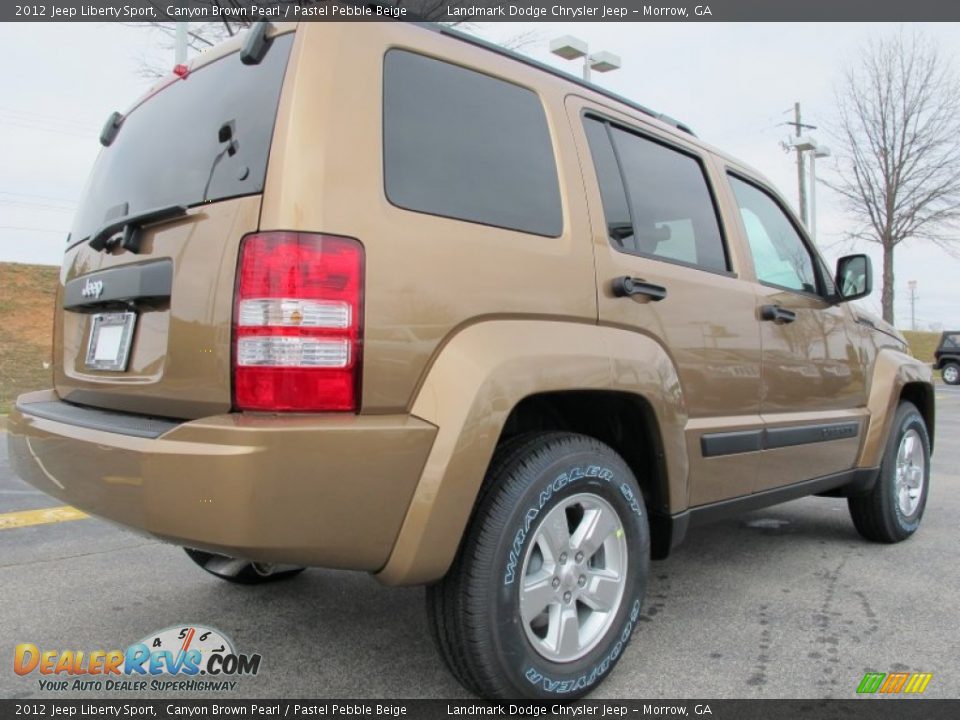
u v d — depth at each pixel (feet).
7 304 59.00
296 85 6.57
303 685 8.34
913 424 14.64
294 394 6.12
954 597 11.27
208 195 6.93
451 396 6.71
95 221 8.96
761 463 10.75
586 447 7.98
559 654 7.63
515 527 7.13
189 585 11.53
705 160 11.12
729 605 10.91
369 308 6.40
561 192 8.36
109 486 6.59
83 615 10.28
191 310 6.68
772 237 12.39
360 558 6.40
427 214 6.98
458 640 7.03
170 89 8.60
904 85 73.36
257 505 5.84
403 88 7.20
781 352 11.28
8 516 15.74
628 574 8.34
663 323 9.07
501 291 7.32
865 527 14.15
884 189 75.72
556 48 41.70
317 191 6.32
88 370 8.39
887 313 76.13
